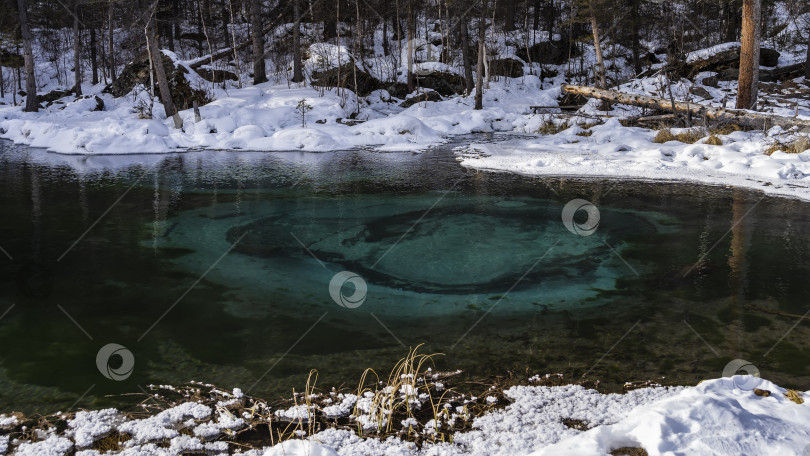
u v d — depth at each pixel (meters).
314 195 8.84
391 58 30.20
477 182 10.03
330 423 2.62
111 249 5.83
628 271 5.17
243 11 34.50
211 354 3.46
